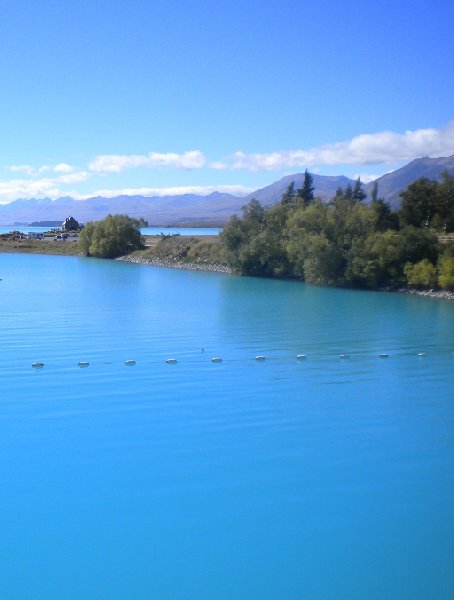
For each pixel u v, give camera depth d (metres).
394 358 30.36
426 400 23.20
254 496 15.04
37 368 27.42
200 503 14.64
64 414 21.06
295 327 38.94
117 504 14.59
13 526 13.60
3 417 20.72
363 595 11.27
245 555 12.52
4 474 16.25
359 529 13.51
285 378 26.19
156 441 18.53
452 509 14.46
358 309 47.19
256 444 18.39
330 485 15.67
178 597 11.21
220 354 30.78
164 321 40.62
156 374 26.58
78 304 48.50
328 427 20.02
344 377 26.55
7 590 11.41
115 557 12.44
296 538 13.12
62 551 12.64
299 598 11.17
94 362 28.61
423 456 17.62
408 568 12.08
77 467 16.67
